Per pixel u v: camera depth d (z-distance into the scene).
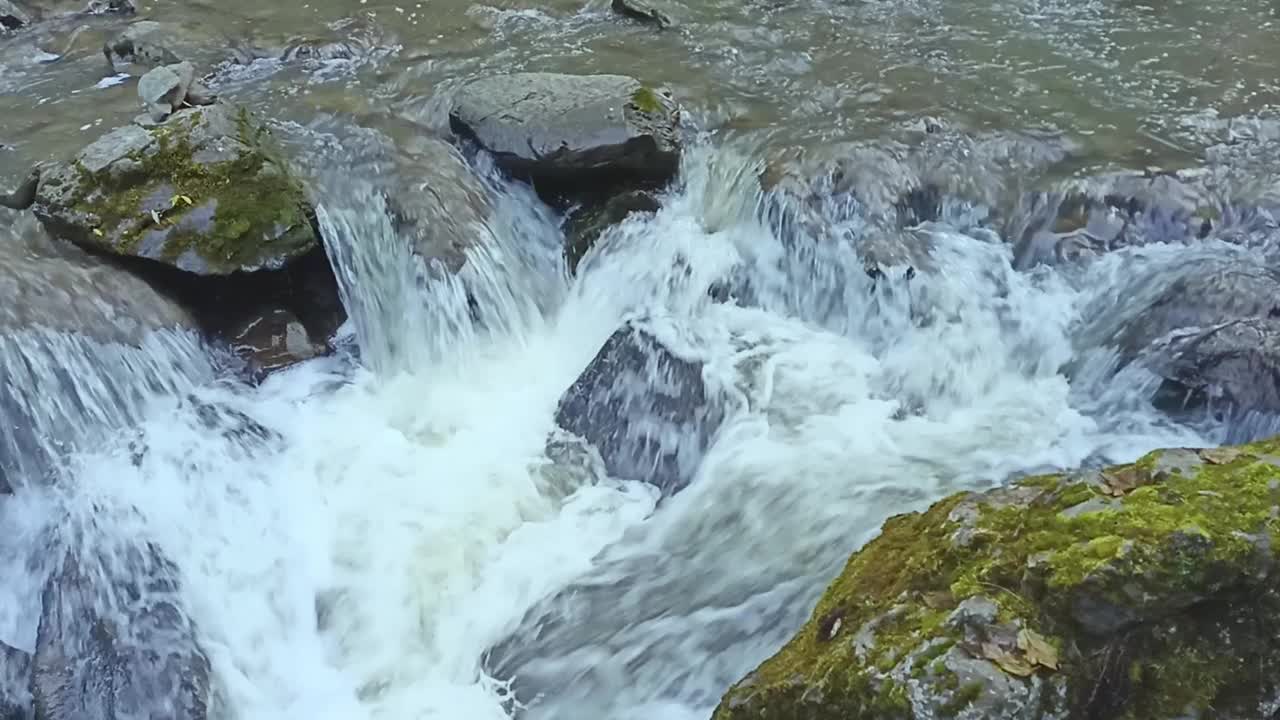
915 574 3.53
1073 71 8.12
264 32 9.10
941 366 6.22
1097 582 3.15
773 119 7.71
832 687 3.35
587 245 7.10
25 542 5.59
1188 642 3.14
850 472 5.61
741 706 3.69
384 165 7.28
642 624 5.02
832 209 6.88
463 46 8.90
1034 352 6.28
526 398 6.54
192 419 6.14
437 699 4.93
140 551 5.45
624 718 4.69
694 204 7.21
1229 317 5.78
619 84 7.38
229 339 6.57
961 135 7.35
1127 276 6.34
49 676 4.96
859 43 8.69
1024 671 3.07
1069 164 7.05
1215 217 6.59
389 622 5.27
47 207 6.47
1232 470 3.44
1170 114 7.50
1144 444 5.57
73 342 5.93
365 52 8.83
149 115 7.80
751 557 5.23
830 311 6.67
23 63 8.90
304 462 6.06
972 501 3.71
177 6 9.66
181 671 4.93
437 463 6.09
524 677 4.94
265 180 6.56
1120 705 3.12
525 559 5.52
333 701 4.96
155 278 6.39
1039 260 6.62
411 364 6.73
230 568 5.50
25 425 5.73
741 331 6.56
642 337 6.40
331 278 6.85
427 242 6.79
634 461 6.01
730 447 5.84
